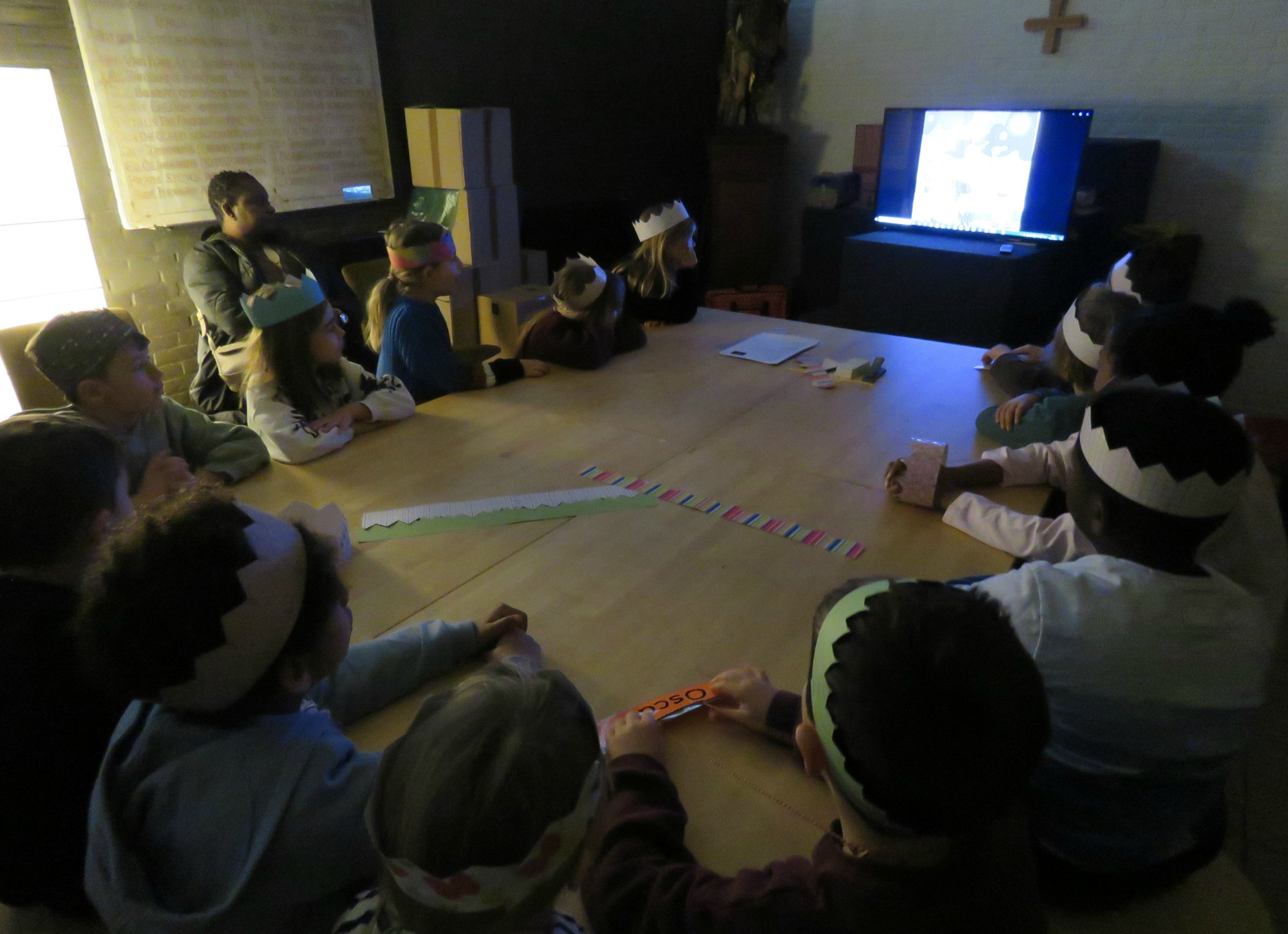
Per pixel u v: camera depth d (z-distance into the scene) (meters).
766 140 4.88
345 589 0.82
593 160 4.85
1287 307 3.96
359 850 0.74
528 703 0.58
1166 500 0.85
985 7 4.35
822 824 0.89
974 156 4.15
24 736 0.79
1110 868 0.86
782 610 1.24
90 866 0.69
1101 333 1.71
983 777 0.53
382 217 3.99
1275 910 1.59
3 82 2.72
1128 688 0.83
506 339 3.66
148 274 3.23
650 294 2.87
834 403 2.12
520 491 1.64
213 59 3.15
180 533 0.68
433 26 3.88
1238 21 3.73
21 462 0.87
